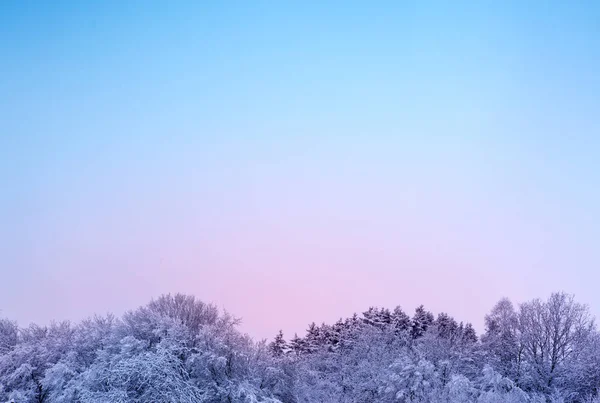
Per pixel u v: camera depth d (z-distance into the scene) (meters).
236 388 34.59
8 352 35.00
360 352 52.41
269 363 38.19
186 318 39.97
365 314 74.38
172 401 32.09
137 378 32.97
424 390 40.88
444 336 53.16
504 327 49.38
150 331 36.34
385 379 43.81
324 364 52.31
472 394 38.69
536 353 46.03
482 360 46.72
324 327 72.75
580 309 46.25
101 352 33.75
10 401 31.52
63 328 38.03
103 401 31.02
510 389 40.56
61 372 32.53
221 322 39.34
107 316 38.50
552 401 39.56
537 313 46.94
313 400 40.50
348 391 46.22
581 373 42.75
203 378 34.59
